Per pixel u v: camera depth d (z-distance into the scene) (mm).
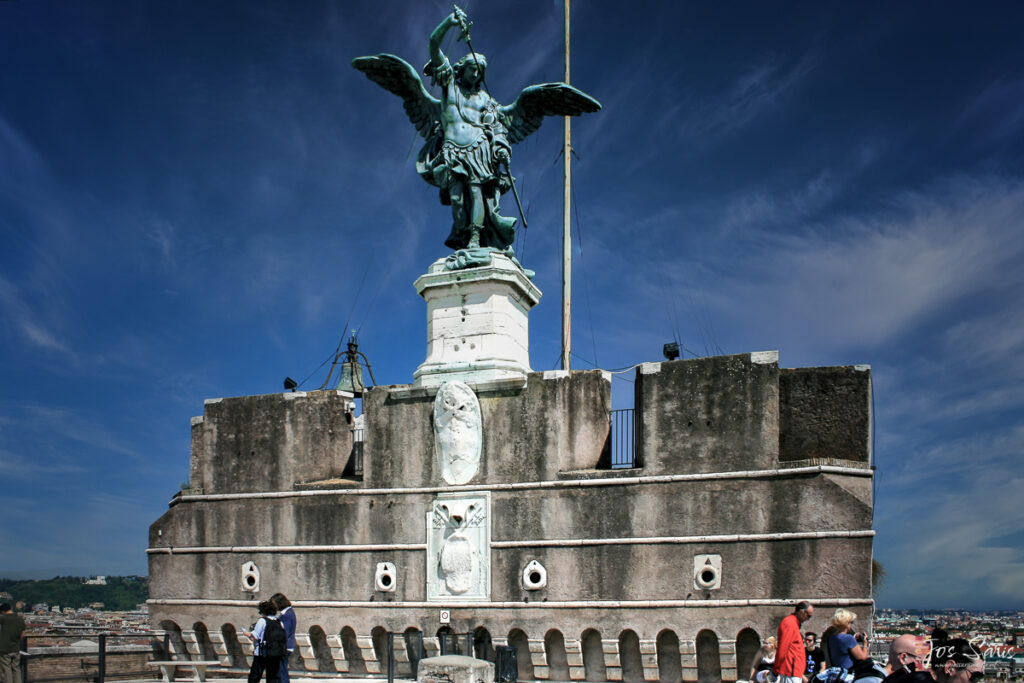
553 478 27328
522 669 27000
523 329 31109
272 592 30234
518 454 27891
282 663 21406
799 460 25578
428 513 28547
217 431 32375
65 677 29688
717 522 25438
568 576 26656
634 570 26016
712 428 26031
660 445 26469
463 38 30719
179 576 31812
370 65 30797
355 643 28938
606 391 28391
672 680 25500
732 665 24641
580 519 26828
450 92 31141
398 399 29672
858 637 21547
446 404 28594
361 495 29547
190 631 31250
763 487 25188
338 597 29250
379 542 29016
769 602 24484
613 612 26016
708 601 25094
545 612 26688
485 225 31031
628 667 25984
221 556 31266
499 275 29344
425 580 28234
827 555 24219
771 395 25609
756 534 24984
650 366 27078
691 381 26516
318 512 30078
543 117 31906
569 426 27625
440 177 30953
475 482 28188
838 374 25953
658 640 25594
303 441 31297
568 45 41656
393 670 26719
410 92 31641
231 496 31516
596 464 27703
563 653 26609
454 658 25062
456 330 29688
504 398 28391
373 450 29703
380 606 28594
